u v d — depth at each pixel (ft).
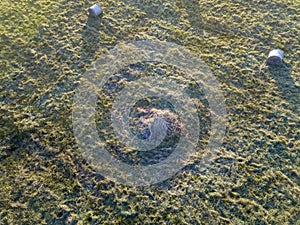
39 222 28.78
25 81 37.88
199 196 29.71
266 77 37.99
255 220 28.53
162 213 28.86
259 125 34.30
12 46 40.93
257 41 41.47
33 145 33.14
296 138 33.40
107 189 30.25
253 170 31.24
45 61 39.60
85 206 29.43
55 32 42.57
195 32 42.52
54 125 34.40
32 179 31.07
